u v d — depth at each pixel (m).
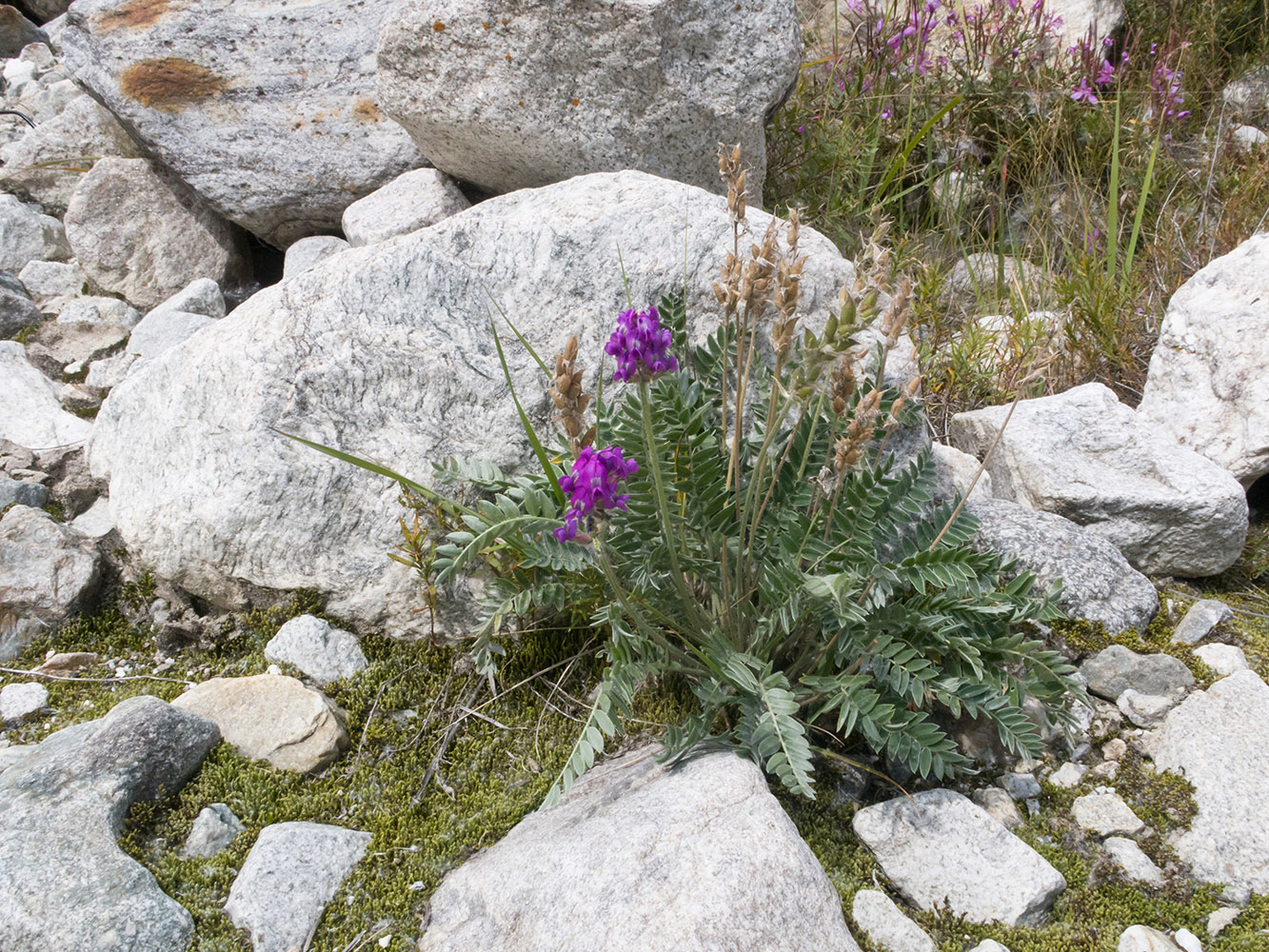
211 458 2.79
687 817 2.00
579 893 1.92
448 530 2.76
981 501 3.14
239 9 4.49
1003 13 5.62
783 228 3.13
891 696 2.47
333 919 2.13
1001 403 3.92
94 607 2.91
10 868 2.02
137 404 3.05
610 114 3.76
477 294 3.00
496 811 2.38
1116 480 3.13
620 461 1.85
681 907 1.84
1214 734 2.41
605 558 2.01
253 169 4.41
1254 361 3.27
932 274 4.39
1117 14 5.98
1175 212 4.70
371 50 4.43
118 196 4.58
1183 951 2.04
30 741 2.55
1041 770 2.47
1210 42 5.91
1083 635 2.76
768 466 2.72
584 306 3.00
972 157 5.30
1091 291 4.15
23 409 3.55
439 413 2.86
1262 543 3.25
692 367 3.03
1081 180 5.16
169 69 4.41
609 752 2.54
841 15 6.05
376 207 4.09
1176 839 2.28
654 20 3.58
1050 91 5.42
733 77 3.81
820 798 2.37
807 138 4.86
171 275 4.60
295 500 2.74
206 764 2.39
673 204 3.16
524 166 3.97
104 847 2.12
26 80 6.07
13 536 2.88
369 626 2.77
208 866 2.19
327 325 2.89
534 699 2.66
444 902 2.15
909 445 3.10
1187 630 2.83
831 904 1.93
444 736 2.57
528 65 3.66
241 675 2.70
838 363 2.18
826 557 2.35
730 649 2.36
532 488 2.43
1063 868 2.24
